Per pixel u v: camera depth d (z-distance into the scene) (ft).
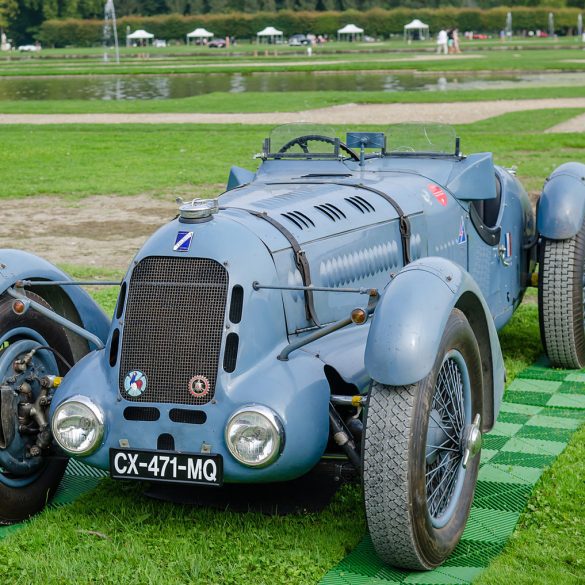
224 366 13.34
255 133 73.31
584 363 22.27
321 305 15.17
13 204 46.93
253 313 13.64
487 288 20.68
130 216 43.39
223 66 189.26
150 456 13.37
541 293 21.40
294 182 18.13
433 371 12.80
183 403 13.29
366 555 13.55
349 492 15.57
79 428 13.58
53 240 38.45
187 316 13.51
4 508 14.60
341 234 15.79
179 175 53.93
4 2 402.11
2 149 66.18
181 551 13.43
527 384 21.29
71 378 14.08
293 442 12.99
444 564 13.37
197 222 14.11
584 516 14.57
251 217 14.89
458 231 19.15
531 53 226.79
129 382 13.52
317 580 12.78
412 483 12.30
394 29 407.03
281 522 14.37
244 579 12.75
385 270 16.79
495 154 57.72
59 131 78.23
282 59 222.69
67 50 352.90
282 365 13.62
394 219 17.06
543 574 12.76
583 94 100.94
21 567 13.19
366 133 20.25
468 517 14.29
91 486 16.35
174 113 92.07
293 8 454.40
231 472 13.15
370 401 12.66
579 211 21.18
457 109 87.76
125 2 434.71
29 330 15.60
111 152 64.44
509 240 21.79
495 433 18.26
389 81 137.08
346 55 243.60
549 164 53.21
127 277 13.98
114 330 14.02
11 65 223.51
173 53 283.38
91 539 14.03
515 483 15.89
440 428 13.65
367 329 15.76
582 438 17.84
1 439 14.53
